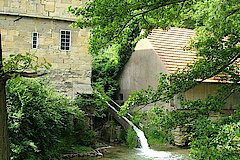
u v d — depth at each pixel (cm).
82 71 1920
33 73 430
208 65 802
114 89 2286
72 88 1886
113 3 596
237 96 1961
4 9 1766
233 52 804
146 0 603
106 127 2016
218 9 1146
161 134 1895
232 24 933
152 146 1827
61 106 1523
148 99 800
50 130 1395
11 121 1198
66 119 1539
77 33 1912
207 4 1193
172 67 1938
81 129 1706
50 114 1354
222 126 510
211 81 1806
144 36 780
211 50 827
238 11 1093
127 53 2423
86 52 1928
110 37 655
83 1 1903
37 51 1833
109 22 621
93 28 661
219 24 1159
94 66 2439
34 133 1299
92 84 2239
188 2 771
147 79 2161
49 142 1363
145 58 2192
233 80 833
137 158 1532
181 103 783
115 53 2473
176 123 741
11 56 428
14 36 1791
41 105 1322
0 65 394
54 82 1850
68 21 1891
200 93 1861
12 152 1173
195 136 578
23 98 1226
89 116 1809
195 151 491
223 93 819
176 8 738
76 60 1909
